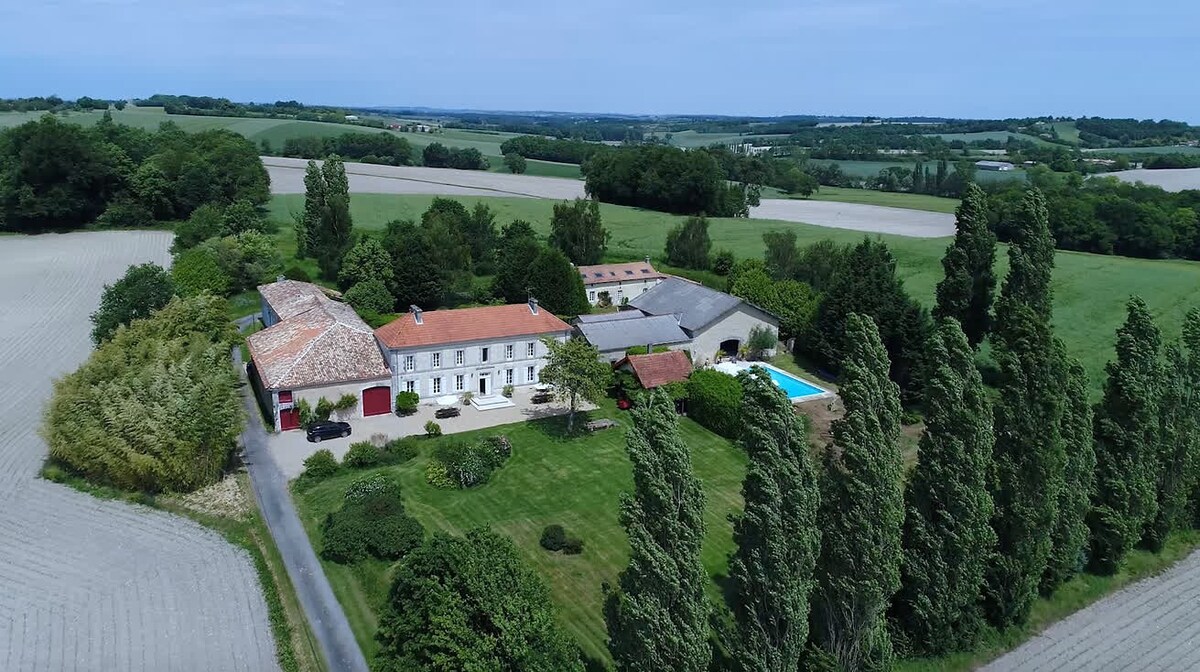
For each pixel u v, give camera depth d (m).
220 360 55.88
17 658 34.75
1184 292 94.81
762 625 29.78
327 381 60.69
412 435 59.44
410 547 42.66
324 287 98.81
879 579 31.61
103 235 124.62
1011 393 37.75
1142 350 44.69
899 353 67.56
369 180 183.12
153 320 63.50
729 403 60.34
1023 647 38.84
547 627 29.81
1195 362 46.62
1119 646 39.09
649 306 85.19
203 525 46.28
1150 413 43.81
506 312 70.38
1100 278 99.69
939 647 37.06
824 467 32.84
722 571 42.56
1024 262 62.34
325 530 44.75
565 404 66.88
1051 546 39.56
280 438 58.53
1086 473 41.25
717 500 50.94
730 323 77.81
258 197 139.75
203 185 134.00
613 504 49.81
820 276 96.50
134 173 133.62
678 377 66.75
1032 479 37.66
